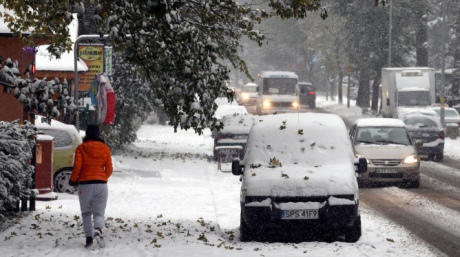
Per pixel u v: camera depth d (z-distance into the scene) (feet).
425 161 193.06
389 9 376.68
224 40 85.87
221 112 214.69
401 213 105.40
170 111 83.87
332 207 79.36
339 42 454.40
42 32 85.46
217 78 82.28
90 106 178.50
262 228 80.28
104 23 78.79
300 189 80.02
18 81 78.23
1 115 137.39
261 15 84.17
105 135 191.31
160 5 69.31
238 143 182.91
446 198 122.72
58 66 159.33
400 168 136.05
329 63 469.57
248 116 188.96
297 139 88.38
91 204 71.82
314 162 85.46
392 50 386.52
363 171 87.86
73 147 122.31
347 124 350.23
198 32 82.84
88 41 165.89
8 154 80.48
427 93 276.41
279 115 93.56
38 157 106.52
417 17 405.18
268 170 83.71
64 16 77.66
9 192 79.51
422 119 198.39
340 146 87.76
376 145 141.18
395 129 145.79
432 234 87.66
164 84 84.99
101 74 142.82
